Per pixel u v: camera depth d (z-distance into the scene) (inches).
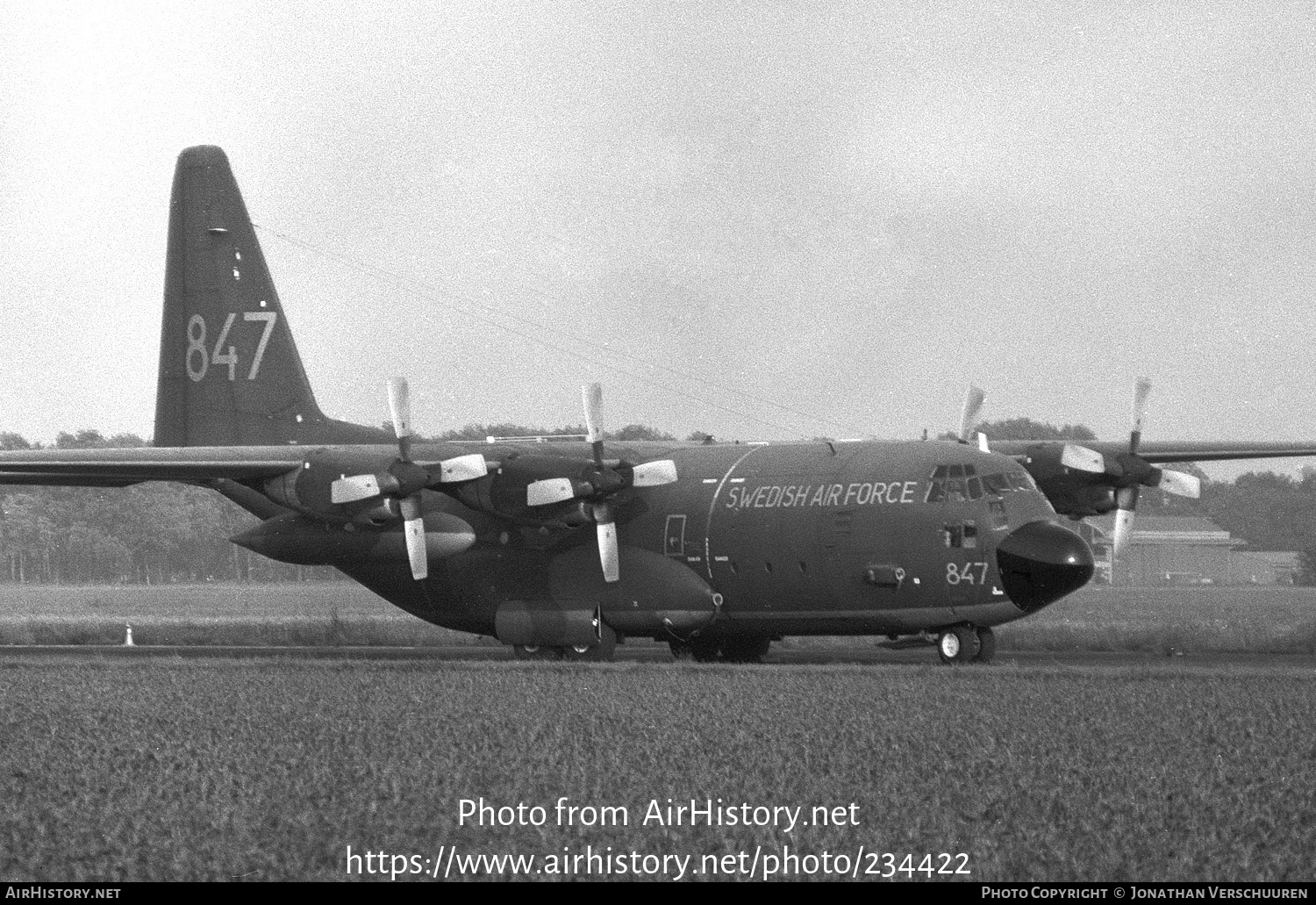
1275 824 1039.0
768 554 2036.2
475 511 2139.5
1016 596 1888.5
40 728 1493.6
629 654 2407.7
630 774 1229.7
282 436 2439.7
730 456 2160.4
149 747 1374.3
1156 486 2033.7
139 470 2129.7
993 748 1309.1
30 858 996.6
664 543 2122.3
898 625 1979.6
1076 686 1700.3
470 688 1750.7
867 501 1974.7
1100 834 1019.3
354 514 2112.5
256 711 1587.1
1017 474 1947.6
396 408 2079.2
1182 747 1305.4
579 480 2048.5
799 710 1534.2
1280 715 1467.8
